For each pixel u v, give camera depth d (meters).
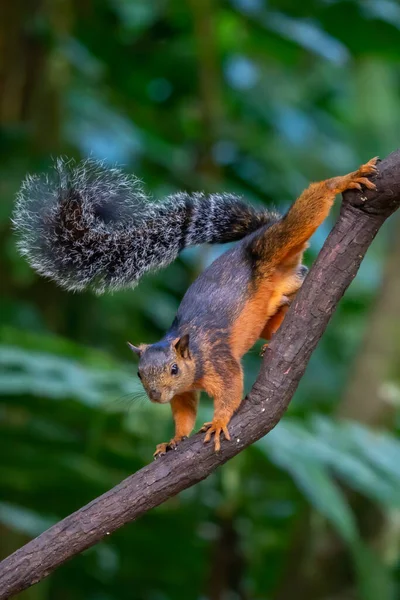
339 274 5.82
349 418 12.95
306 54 17.78
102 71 17.77
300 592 12.38
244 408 6.00
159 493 5.85
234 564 11.99
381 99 21.50
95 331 15.55
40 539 5.79
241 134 17.11
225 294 7.26
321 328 5.88
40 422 11.08
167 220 7.18
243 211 7.73
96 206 6.84
